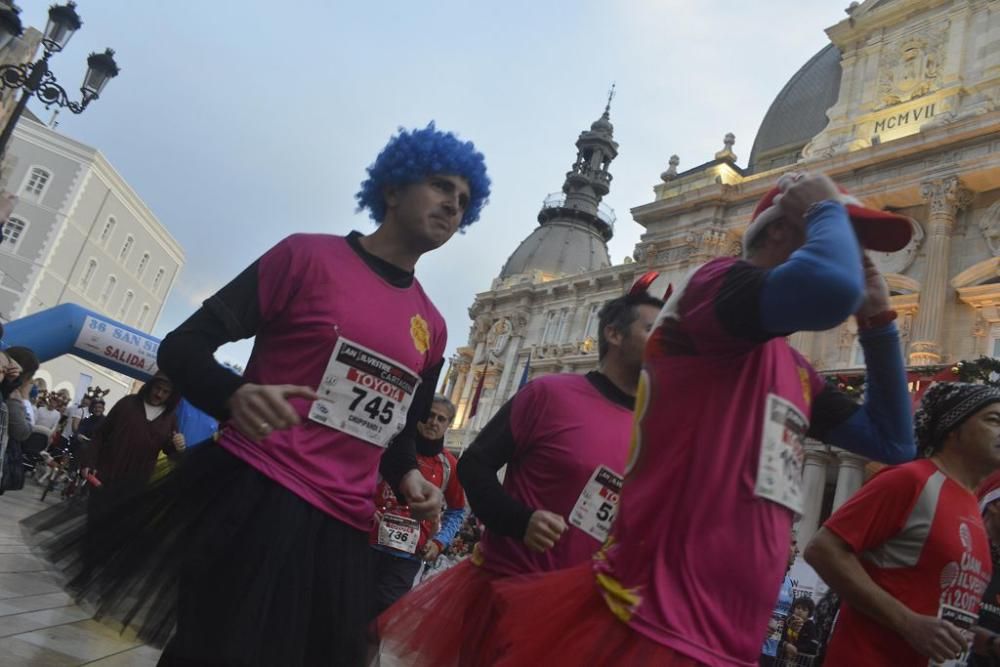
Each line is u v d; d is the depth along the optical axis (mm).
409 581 5172
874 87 25141
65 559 2461
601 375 3518
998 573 3494
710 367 1899
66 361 44438
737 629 1798
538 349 35656
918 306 20484
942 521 2775
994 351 19172
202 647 2049
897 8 24984
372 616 2527
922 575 2748
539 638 1884
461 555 17125
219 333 2371
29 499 12156
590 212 50469
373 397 2523
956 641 2520
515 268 47750
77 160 45906
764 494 1843
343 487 2400
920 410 3209
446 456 5906
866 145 24344
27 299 44031
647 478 1931
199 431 9055
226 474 2324
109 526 2369
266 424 2078
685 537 1805
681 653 1696
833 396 2291
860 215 1882
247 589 2127
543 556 3121
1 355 5969
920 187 21359
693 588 1767
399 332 2623
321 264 2539
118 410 6984
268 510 2236
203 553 2146
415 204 2717
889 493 2799
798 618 8852
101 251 49406
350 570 2395
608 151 53812
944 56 23594
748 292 1742
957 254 20859
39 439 11383
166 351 2264
